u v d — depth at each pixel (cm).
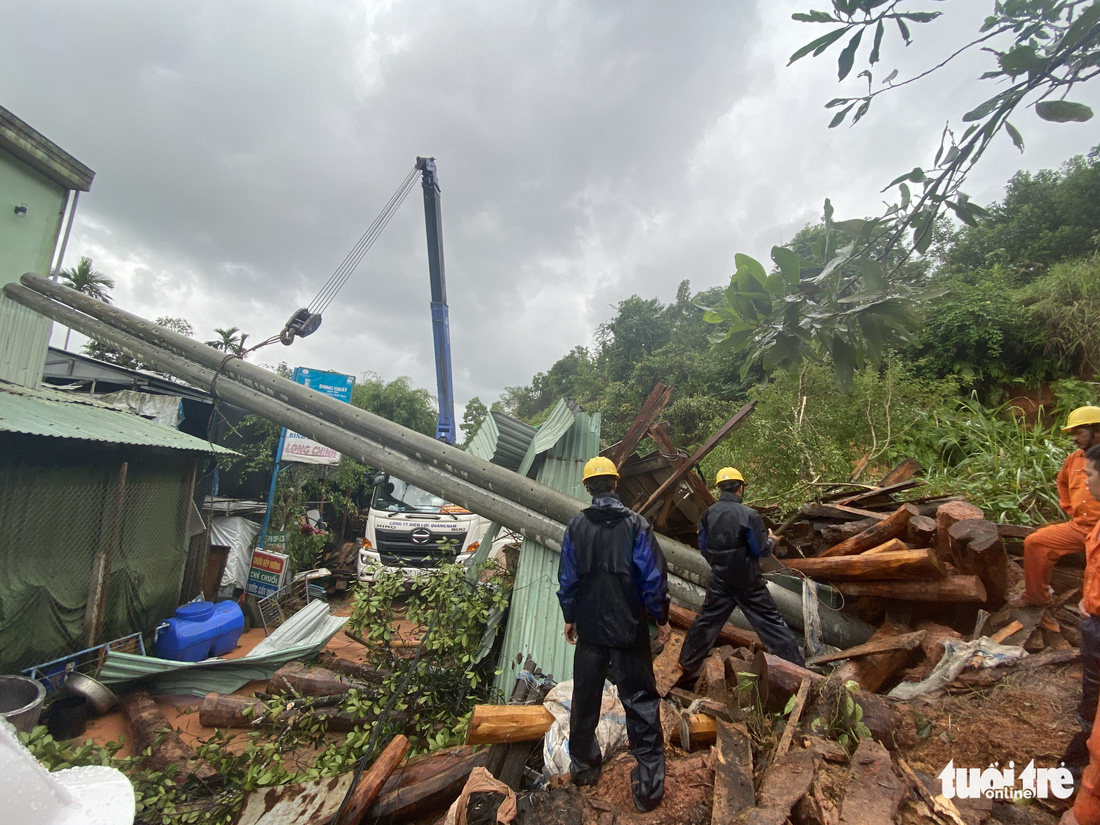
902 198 299
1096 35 229
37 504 602
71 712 532
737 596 380
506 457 629
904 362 1092
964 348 1077
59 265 841
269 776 371
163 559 786
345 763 392
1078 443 340
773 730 284
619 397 2244
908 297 252
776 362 288
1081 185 1512
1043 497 525
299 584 988
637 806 255
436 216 1314
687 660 384
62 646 618
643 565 270
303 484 1218
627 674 266
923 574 378
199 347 707
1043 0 245
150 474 765
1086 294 959
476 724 297
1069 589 380
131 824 105
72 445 641
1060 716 267
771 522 613
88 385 1154
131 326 727
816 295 287
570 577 285
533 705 342
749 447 975
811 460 811
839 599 445
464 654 475
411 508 1048
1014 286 1321
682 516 563
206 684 623
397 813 305
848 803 213
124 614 707
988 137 266
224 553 966
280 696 499
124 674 588
